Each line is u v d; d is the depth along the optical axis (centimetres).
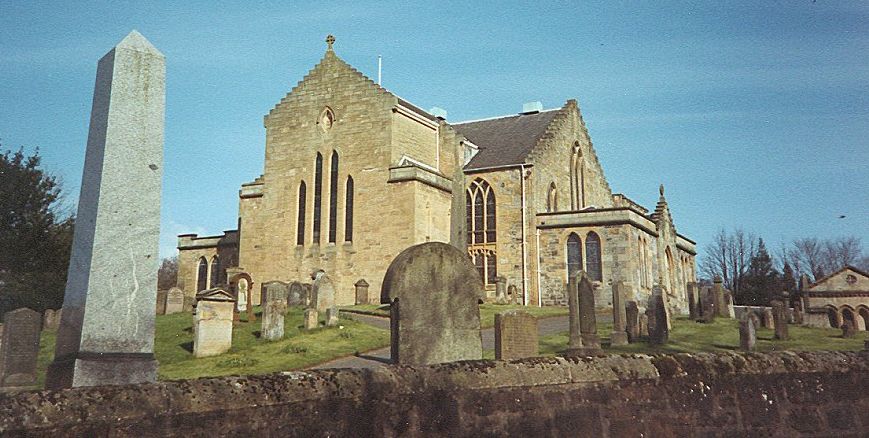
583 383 844
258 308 4222
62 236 5938
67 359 1122
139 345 1130
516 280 5200
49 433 557
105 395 595
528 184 5300
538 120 6316
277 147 5438
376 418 723
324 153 5272
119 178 1157
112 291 1117
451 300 1662
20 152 6059
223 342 2689
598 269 4972
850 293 6266
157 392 619
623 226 4906
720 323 3834
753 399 898
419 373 768
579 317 2586
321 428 689
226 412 642
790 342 3103
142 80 1216
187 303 4572
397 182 4947
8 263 5697
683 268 6216
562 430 818
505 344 2112
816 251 11519
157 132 1214
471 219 5459
